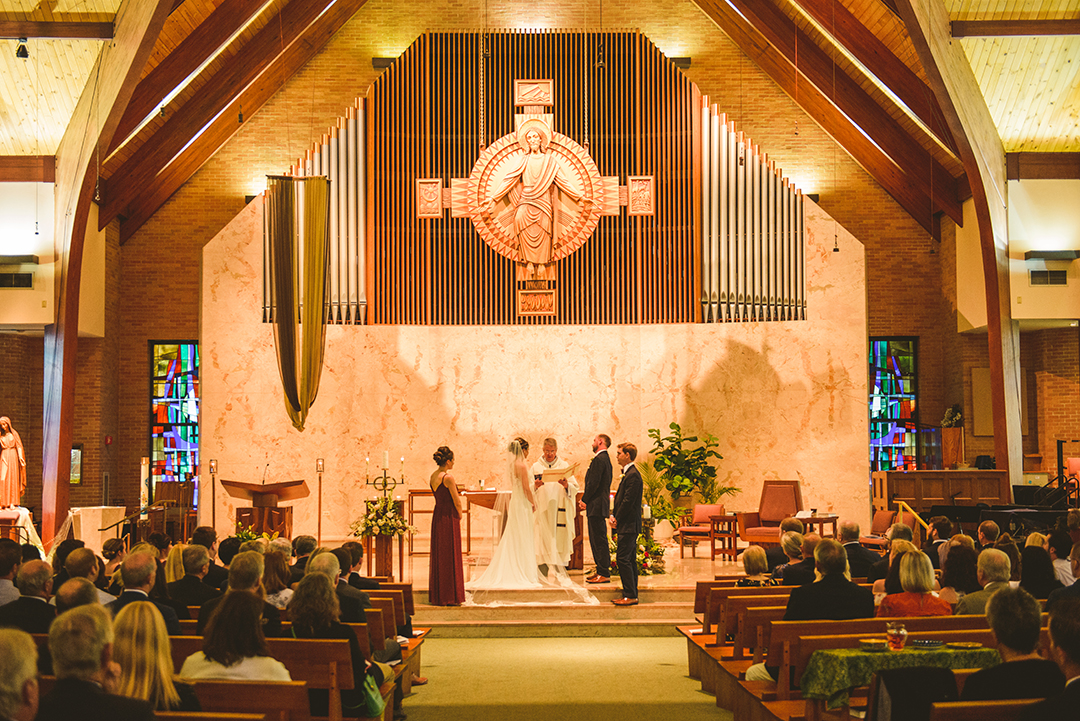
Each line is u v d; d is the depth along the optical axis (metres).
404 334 14.88
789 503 12.84
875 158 16.52
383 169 15.10
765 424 14.76
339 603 5.12
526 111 14.45
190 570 5.86
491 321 14.99
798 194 14.95
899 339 16.78
